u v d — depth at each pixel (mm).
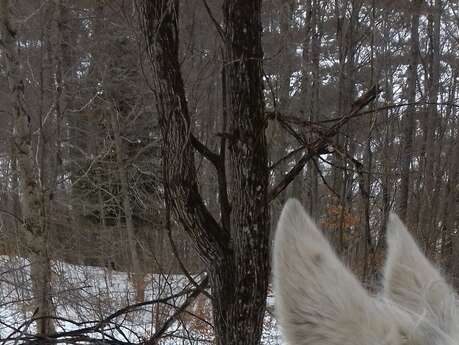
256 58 2742
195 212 2936
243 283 2914
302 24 9820
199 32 3512
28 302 7223
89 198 11562
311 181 10539
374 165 6238
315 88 10219
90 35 9406
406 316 880
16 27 7531
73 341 3682
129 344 3693
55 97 8836
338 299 820
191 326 5312
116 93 10188
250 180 2836
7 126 9070
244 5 2697
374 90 3318
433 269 1164
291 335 814
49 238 8117
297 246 871
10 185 10086
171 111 2830
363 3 8805
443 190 12266
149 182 10922
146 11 2783
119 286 8445
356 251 6203
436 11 12383
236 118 2818
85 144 11672
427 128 11883
